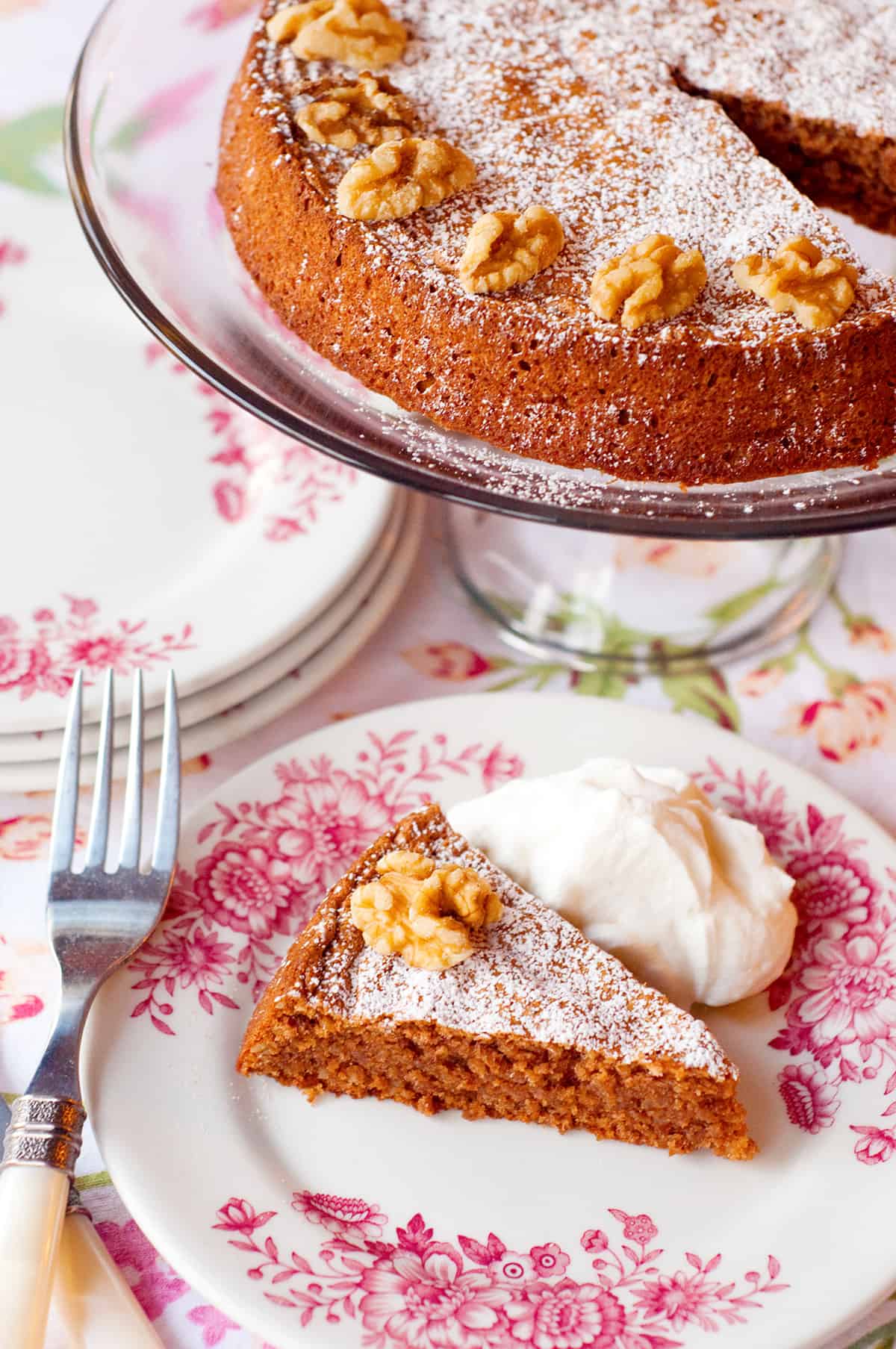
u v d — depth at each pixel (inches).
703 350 31.0
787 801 31.8
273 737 33.0
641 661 34.0
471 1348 27.7
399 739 32.2
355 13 34.1
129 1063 29.3
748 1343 27.7
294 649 32.9
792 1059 30.0
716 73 34.8
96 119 35.2
